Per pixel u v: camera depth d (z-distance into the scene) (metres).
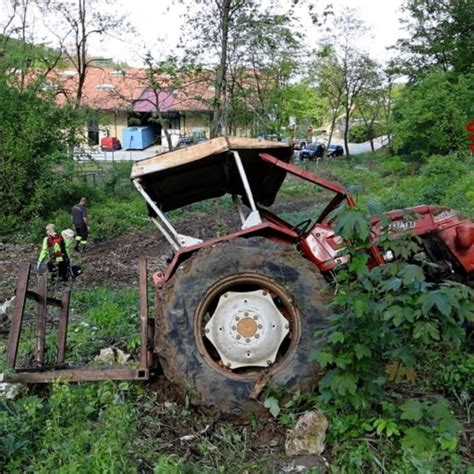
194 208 23.25
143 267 4.99
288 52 26.97
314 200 27.47
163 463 3.79
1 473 3.89
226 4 24.73
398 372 4.40
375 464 3.88
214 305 4.91
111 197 25.80
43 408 4.57
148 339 5.11
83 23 33.69
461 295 3.84
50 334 6.82
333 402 4.42
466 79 32.78
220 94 25.59
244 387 4.59
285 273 4.75
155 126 48.38
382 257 4.95
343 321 4.22
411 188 22.25
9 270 13.47
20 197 20.25
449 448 3.88
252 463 4.02
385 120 51.78
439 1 41.16
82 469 3.76
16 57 26.20
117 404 4.73
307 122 36.56
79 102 25.22
